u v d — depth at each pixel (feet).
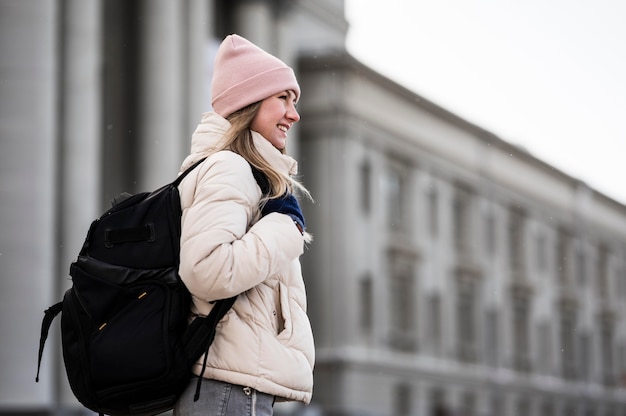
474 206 215.10
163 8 115.96
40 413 88.79
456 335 205.16
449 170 207.31
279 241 11.71
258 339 11.77
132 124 114.11
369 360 177.27
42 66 97.14
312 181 179.83
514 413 222.07
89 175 99.45
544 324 239.71
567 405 243.60
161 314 11.44
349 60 180.24
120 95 113.50
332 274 176.76
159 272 11.55
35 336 91.40
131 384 11.39
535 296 235.81
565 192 252.01
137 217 11.68
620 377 268.41
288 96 12.71
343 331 174.91
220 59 12.58
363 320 179.52
